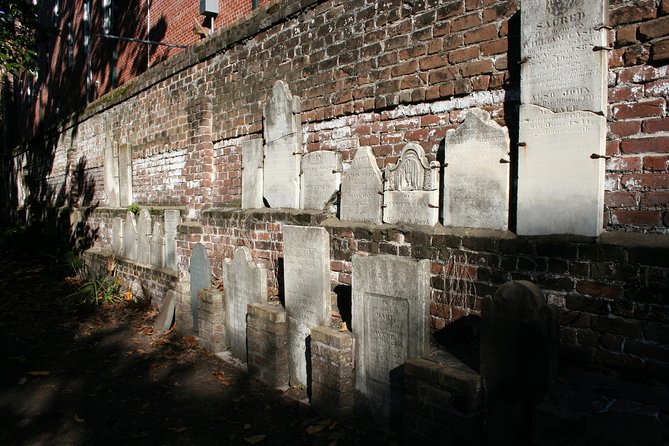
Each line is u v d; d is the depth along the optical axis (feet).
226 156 24.58
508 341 10.25
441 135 14.65
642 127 10.42
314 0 18.54
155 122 31.14
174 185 28.91
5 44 34.19
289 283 16.38
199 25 30.83
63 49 66.85
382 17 16.16
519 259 12.00
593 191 10.85
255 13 21.70
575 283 11.02
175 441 13.43
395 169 15.35
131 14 44.75
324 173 18.22
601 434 8.51
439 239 13.79
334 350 14.01
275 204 20.71
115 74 48.60
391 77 15.92
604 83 10.76
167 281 26.18
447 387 10.96
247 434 13.69
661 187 10.18
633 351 10.21
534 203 11.85
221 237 23.27
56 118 70.44
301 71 19.49
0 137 107.24
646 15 10.30
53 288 33.53
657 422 8.14
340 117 17.92
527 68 11.96
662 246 9.76
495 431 10.57
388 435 13.15
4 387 17.20
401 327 12.75
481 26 13.46
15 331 23.81
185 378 17.75
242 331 18.99
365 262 13.62
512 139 12.80
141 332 23.43
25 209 67.82
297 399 15.48
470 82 13.75
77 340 22.47
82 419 14.75
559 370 10.93
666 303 9.73
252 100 22.38
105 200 40.93
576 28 11.08
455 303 13.46
